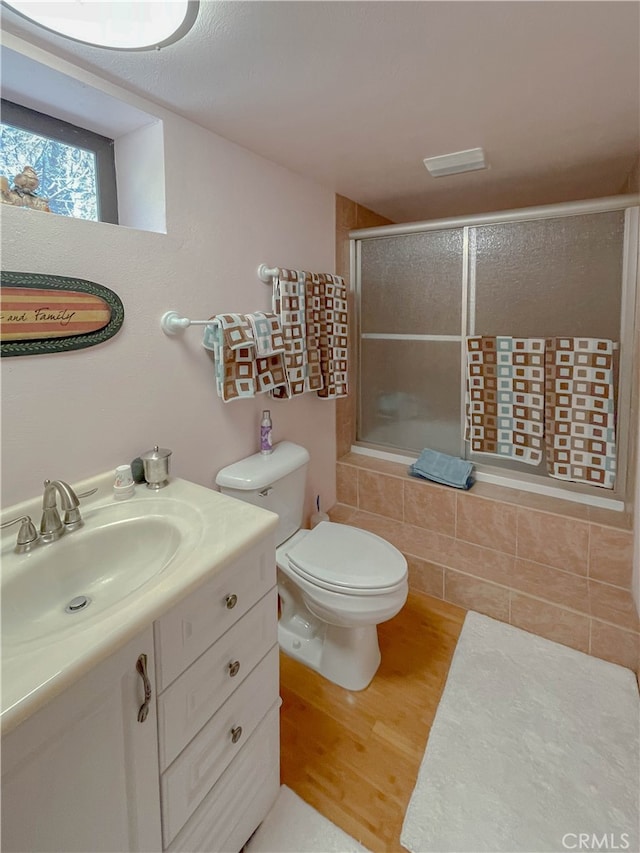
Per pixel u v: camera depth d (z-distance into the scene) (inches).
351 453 103.8
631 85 48.1
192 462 61.7
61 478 45.8
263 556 42.1
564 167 73.9
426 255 89.0
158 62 42.9
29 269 41.1
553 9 36.1
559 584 73.4
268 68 44.3
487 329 83.9
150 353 54.0
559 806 47.3
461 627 74.4
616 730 55.6
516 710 58.9
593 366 72.9
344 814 47.1
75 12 33.3
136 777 30.7
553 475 78.4
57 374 44.6
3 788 22.9
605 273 71.9
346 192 88.1
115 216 57.0
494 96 50.5
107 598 39.4
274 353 66.3
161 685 31.9
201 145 57.9
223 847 40.2
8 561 36.6
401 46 40.9
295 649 69.6
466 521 83.8
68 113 49.8
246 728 42.1
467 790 49.2
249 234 67.3
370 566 61.0
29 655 25.8
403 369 96.0
